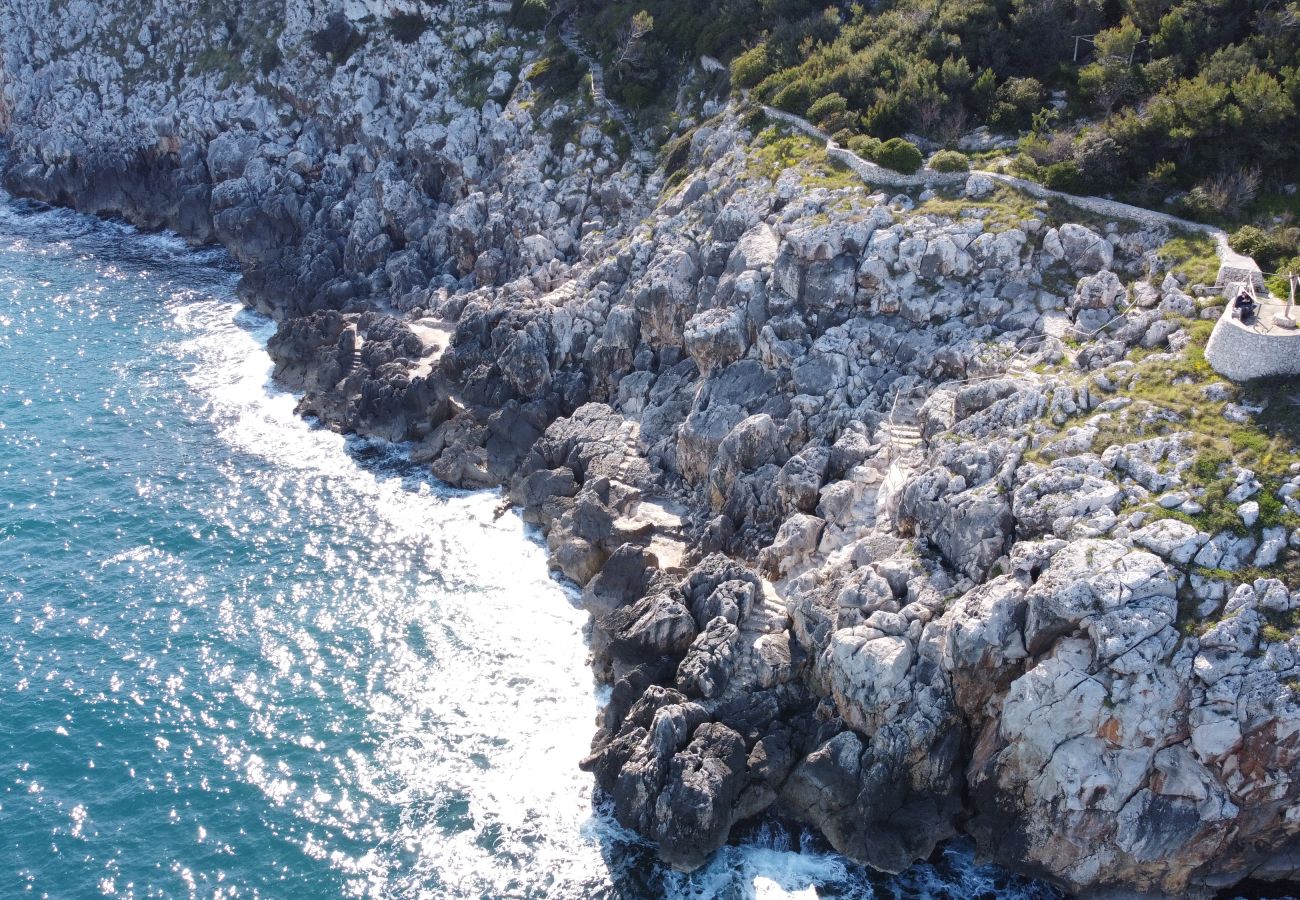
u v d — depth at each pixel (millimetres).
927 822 47594
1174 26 70938
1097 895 46094
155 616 60656
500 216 91375
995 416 54688
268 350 86500
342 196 106000
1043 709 45125
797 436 62219
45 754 51969
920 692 48000
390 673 57281
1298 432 49188
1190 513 47312
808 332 65688
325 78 111875
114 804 49656
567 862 47625
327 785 50969
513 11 106688
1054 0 76875
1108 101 69438
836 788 47781
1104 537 47188
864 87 77562
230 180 109188
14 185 122625
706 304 70438
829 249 65500
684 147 86562
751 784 48844
